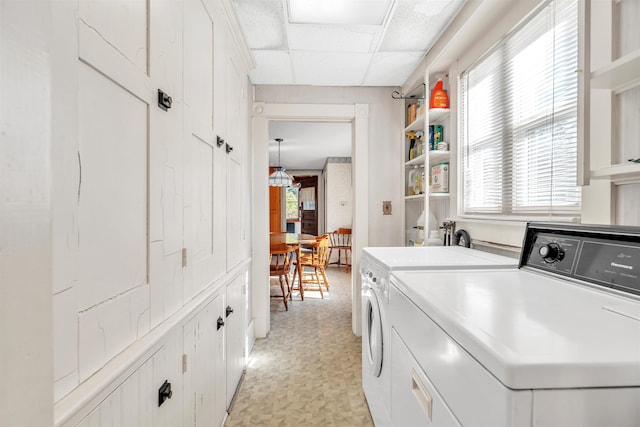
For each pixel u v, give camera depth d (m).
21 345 0.34
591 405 0.51
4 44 0.32
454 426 0.69
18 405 0.34
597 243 0.96
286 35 2.08
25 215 0.34
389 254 1.65
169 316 1.02
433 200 2.61
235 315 1.97
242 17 1.90
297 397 2.00
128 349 0.78
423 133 2.64
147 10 0.88
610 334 0.60
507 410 0.51
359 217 2.97
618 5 0.99
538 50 1.40
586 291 0.91
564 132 1.26
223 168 1.69
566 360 0.51
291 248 4.05
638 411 0.52
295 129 4.70
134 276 0.82
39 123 0.36
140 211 0.85
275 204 8.96
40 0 0.37
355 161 2.97
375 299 1.53
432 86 2.58
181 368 1.11
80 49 0.62
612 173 0.88
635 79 0.92
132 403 0.79
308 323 3.34
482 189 1.86
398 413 1.16
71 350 0.59
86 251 0.64
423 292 0.91
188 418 1.17
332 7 1.80
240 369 2.13
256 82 2.86
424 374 0.87
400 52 2.30
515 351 0.54
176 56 1.08
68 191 0.59
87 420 0.61
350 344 2.80
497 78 1.71
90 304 0.65
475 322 0.67
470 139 1.99
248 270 2.66
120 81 0.75
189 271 1.20
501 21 1.63
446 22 1.91
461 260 1.42
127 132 0.79
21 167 0.34
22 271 0.34
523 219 1.48
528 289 0.95
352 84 2.91
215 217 1.54
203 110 1.36
